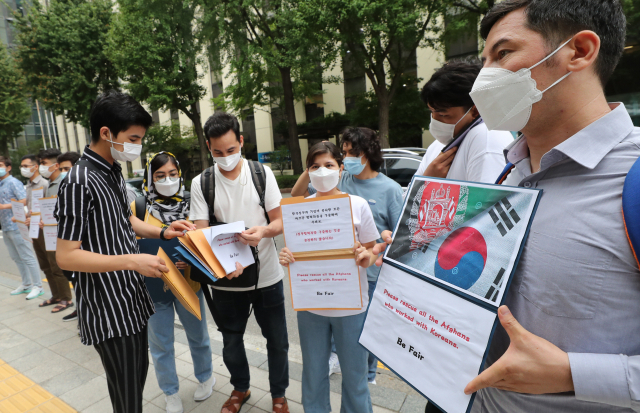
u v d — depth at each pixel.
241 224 1.85
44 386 2.53
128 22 13.28
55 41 14.89
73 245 1.41
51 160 3.67
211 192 2.10
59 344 3.16
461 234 0.93
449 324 0.89
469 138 1.45
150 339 2.13
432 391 0.90
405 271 1.05
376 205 2.33
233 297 2.04
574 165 0.80
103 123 1.51
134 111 1.53
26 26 15.34
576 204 0.76
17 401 2.37
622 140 0.75
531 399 0.86
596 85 0.78
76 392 2.45
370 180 2.40
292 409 2.17
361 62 11.96
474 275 0.86
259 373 2.57
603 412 0.75
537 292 0.79
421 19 11.19
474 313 0.84
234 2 11.72
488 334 0.81
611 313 0.71
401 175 5.11
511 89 0.82
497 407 0.96
